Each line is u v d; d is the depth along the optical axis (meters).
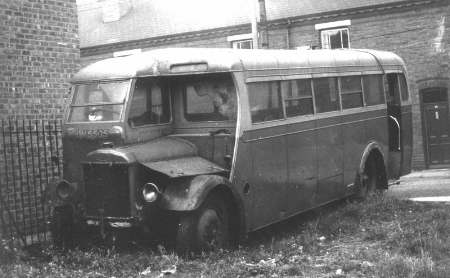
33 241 9.00
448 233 8.38
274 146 8.88
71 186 7.89
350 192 11.05
